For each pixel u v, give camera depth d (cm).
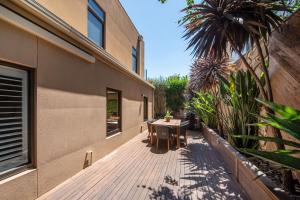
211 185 320
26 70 263
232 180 341
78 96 373
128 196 282
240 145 404
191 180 341
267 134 358
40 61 275
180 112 1468
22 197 243
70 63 348
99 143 462
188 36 326
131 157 487
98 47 429
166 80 1555
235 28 296
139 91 870
